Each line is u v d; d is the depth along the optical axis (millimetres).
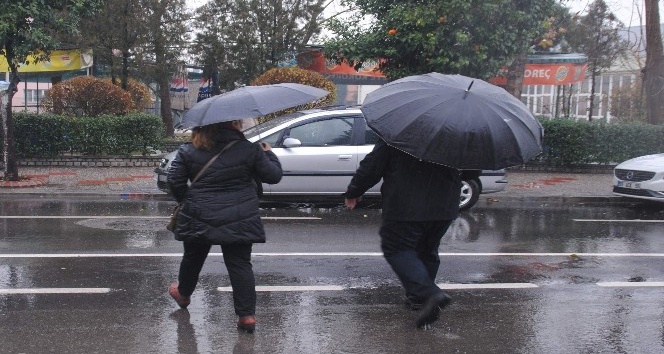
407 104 5047
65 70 20953
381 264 7609
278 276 7059
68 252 8000
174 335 5277
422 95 5094
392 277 7059
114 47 20953
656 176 12039
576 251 8547
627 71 29531
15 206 11625
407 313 5902
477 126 4852
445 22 13883
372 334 5371
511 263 7828
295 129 11352
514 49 14156
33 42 13047
